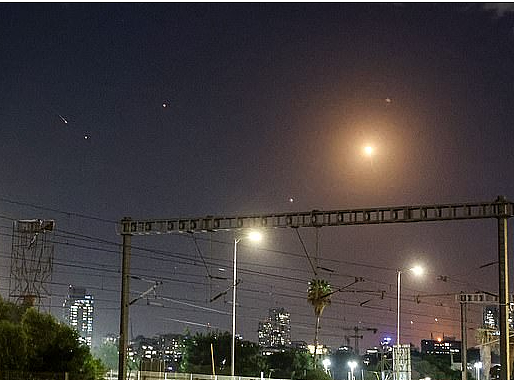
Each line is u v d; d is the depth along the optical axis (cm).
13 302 6944
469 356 14175
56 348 5731
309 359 11125
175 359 13262
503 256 4059
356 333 10069
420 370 13362
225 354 11144
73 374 5609
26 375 5344
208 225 4572
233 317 6016
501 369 4056
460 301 8019
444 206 4125
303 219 4325
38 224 7019
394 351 7738
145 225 4738
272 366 11138
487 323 10388
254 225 4434
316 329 8719
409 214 4162
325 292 8525
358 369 12550
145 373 7681
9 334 5525
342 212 4278
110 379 6900
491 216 4050
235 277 5850
